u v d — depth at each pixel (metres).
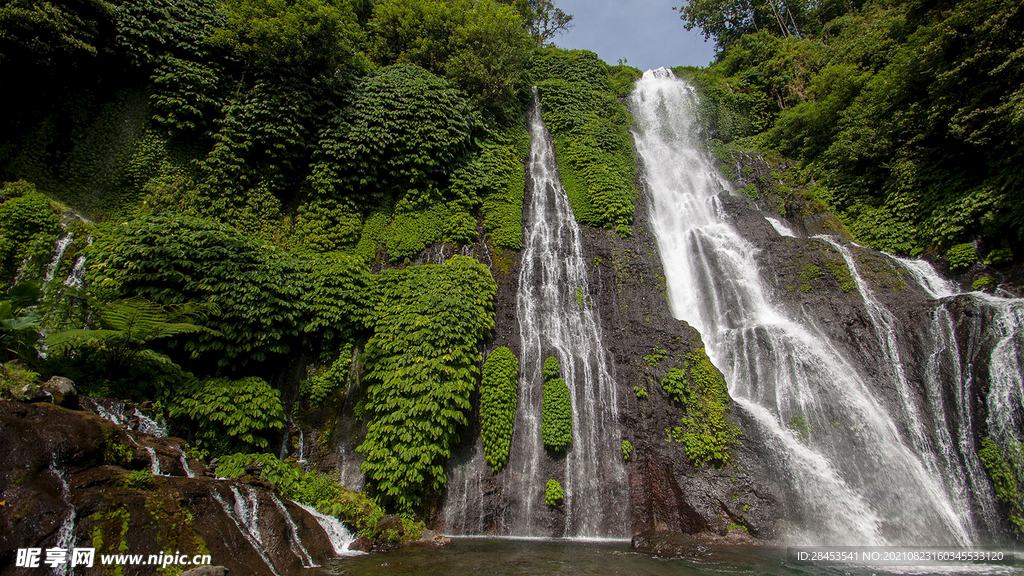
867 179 18.81
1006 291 13.77
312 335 12.31
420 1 20.27
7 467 5.32
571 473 11.98
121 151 13.79
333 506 9.39
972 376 11.81
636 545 9.87
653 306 15.27
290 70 15.30
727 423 12.39
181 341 10.70
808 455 11.88
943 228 15.73
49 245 11.13
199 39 14.63
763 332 14.52
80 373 8.80
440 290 13.00
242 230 14.09
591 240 16.94
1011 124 13.43
